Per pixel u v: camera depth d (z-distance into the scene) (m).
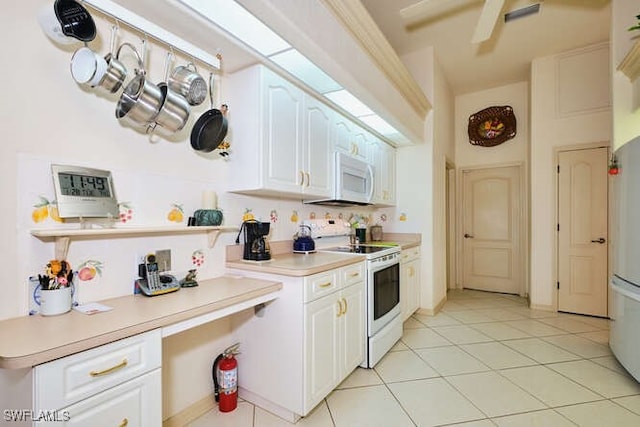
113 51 1.39
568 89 3.70
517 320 3.43
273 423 1.69
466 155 4.93
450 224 5.04
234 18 1.39
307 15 1.53
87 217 1.30
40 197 1.18
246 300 1.50
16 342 0.89
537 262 3.86
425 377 2.20
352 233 3.34
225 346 1.93
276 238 2.38
